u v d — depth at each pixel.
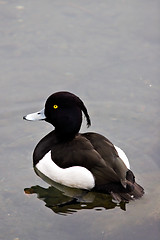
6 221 8.13
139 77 12.41
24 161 9.83
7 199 8.73
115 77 12.38
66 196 8.88
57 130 9.29
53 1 14.90
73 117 9.07
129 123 11.10
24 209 8.47
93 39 13.45
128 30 13.73
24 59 12.77
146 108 11.55
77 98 9.12
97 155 8.49
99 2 14.85
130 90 12.05
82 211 8.41
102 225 7.99
